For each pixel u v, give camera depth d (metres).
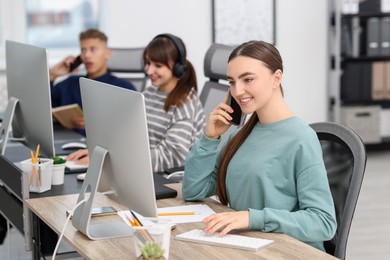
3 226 4.30
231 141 2.53
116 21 6.20
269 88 2.34
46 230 2.70
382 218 4.95
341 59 6.79
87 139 2.48
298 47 6.84
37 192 2.79
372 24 6.72
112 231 2.30
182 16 6.38
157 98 3.53
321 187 2.27
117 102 2.20
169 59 3.40
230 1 6.52
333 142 2.50
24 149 3.55
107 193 2.39
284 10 6.75
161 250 1.93
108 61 5.17
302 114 6.96
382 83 6.89
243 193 2.45
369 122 6.87
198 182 2.60
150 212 2.17
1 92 5.76
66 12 6.29
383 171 6.34
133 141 2.14
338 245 2.34
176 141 3.36
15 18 6.07
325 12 6.88
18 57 3.31
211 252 2.07
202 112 3.49
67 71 4.72
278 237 2.20
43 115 3.05
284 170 2.36
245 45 2.34
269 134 2.42
